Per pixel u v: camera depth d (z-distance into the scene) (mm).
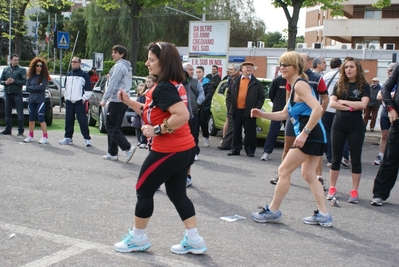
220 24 17328
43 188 7055
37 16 66938
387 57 39031
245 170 9289
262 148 12625
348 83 6926
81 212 5902
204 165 9664
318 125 5551
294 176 8836
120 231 5230
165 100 4199
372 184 8523
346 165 10172
